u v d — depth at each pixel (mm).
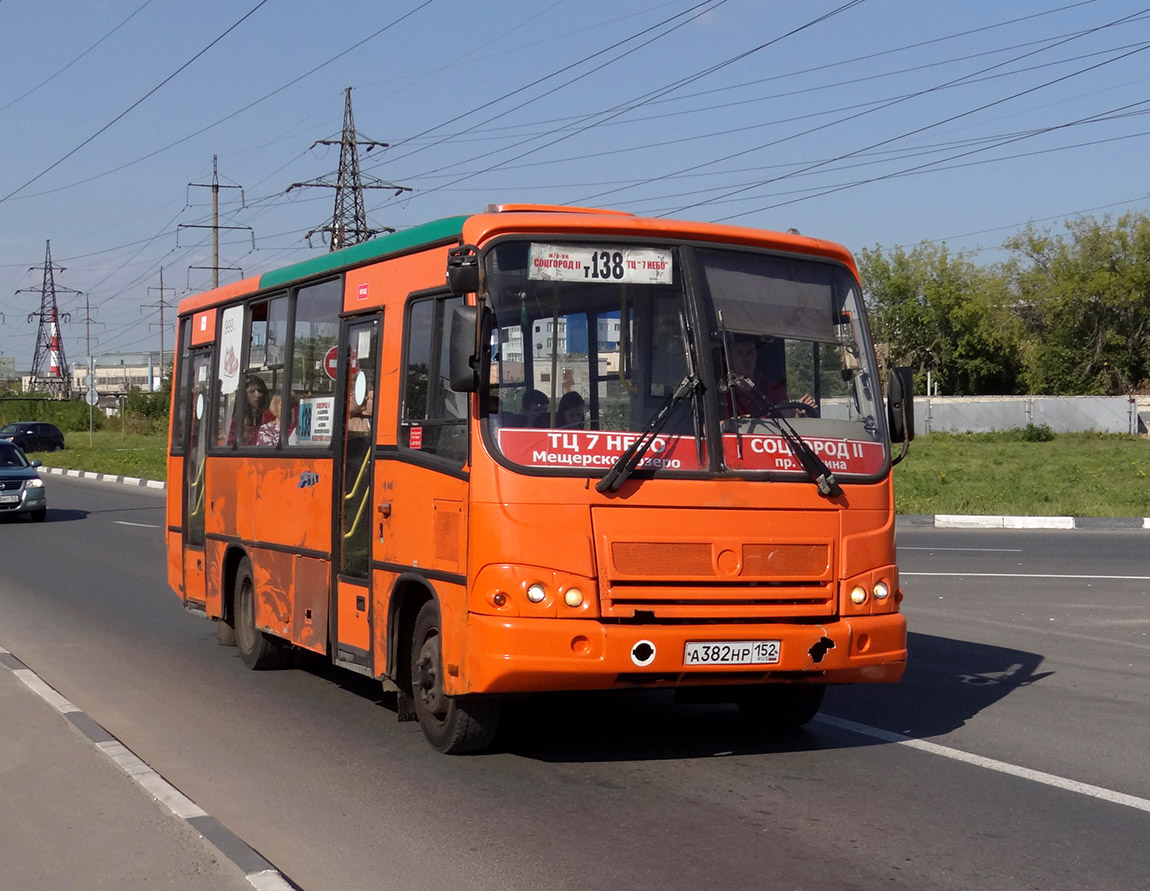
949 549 19359
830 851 5371
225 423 10617
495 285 6566
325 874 5117
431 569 6930
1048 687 9289
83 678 9555
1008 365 81062
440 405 6953
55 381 103500
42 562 17969
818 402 7086
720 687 7453
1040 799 6230
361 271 8195
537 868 5160
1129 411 64250
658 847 5438
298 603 8875
